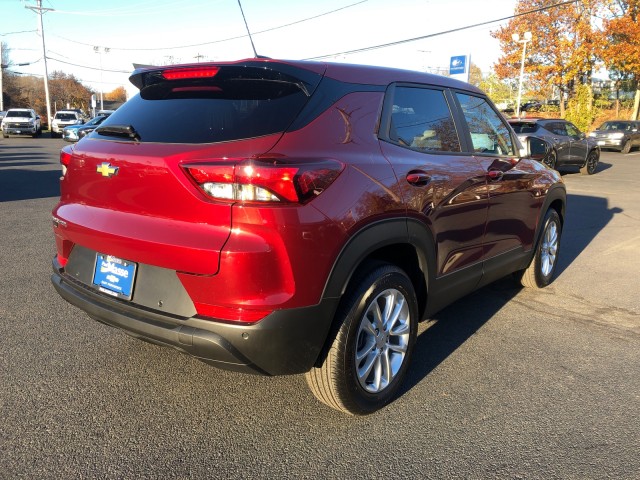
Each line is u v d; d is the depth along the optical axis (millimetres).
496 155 4070
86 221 2822
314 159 2463
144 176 2529
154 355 3590
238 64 2678
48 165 16609
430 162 3191
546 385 3332
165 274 2521
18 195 10438
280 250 2320
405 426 2855
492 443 2711
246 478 2424
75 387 3152
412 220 2953
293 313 2396
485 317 4504
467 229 3557
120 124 2887
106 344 3730
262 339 2357
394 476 2453
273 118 2539
